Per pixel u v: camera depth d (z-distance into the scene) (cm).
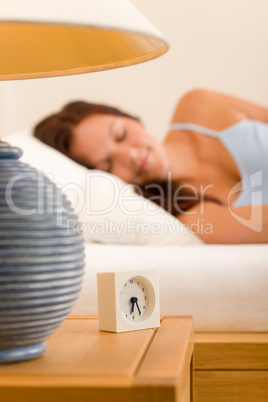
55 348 88
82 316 117
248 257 140
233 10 254
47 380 70
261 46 254
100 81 252
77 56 99
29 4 69
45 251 75
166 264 139
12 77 104
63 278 77
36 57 100
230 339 130
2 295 73
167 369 73
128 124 250
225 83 255
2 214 73
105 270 139
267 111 253
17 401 68
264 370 127
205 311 136
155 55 91
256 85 254
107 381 69
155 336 96
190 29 255
